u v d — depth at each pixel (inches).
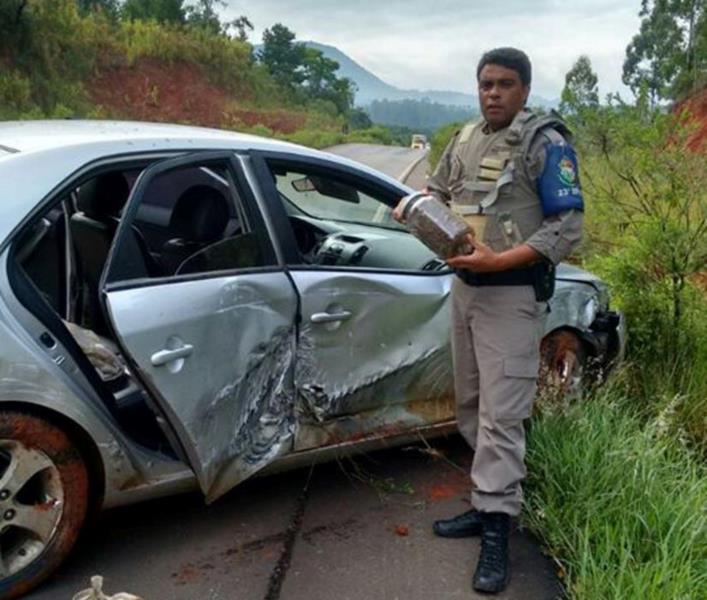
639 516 120.3
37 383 104.0
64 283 131.0
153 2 2265.0
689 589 104.8
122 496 116.4
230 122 1791.3
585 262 247.1
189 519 132.4
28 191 108.1
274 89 2348.7
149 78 1724.9
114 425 112.5
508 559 123.4
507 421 119.4
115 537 125.5
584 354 178.1
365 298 135.3
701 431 168.4
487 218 116.8
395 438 147.2
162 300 112.0
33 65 1227.2
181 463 120.5
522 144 114.6
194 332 114.0
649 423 155.0
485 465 121.5
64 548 110.5
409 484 150.1
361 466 155.2
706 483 131.0
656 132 205.0
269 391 125.3
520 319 118.6
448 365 148.7
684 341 192.1
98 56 1589.6
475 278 119.1
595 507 125.4
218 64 2011.6
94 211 126.5
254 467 124.3
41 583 110.7
